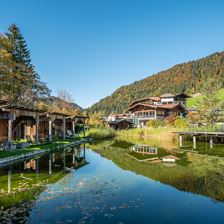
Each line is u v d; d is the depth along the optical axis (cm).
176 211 774
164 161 1794
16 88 3941
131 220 704
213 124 3788
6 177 1173
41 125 3322
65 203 826
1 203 819
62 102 6531
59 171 1349
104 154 2238
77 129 4841
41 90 4778
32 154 1870
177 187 1044
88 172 1348
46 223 668
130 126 6838
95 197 895
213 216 737
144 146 2970
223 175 1280
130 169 1459
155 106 6356
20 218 698
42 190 967
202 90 4331
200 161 1781
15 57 4294
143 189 1007
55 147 2348
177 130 4059
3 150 1839
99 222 684
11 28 4325
